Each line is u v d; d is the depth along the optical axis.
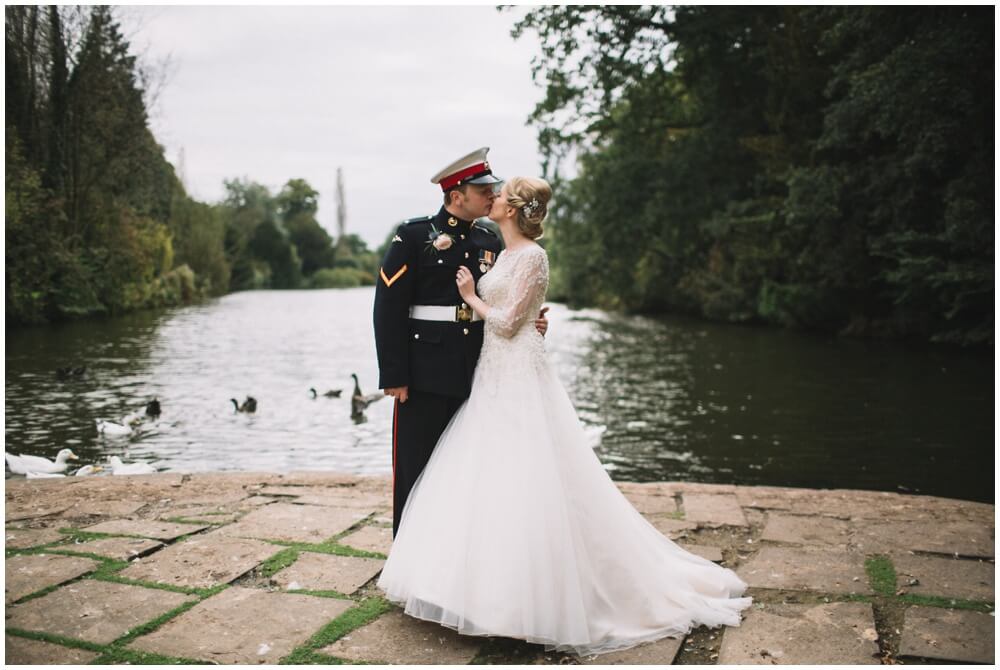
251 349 18.31
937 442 8.34
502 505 2.67
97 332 21.83
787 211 18.70
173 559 3.39
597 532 2.78
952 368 14.28
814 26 18.88
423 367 2.95
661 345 19.52
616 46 21.41
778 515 4.15
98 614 2.82
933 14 14.27
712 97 23.73
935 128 13.88
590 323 27.69
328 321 27.89
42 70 25.17
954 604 2.98
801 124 20.95
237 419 9.68
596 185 26.05
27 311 23.45
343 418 9.80
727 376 13.73
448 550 2.70
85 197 26.97
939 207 16.19
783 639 2.69
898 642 2.68
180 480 4.80
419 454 3.01
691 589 2.94
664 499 4.46
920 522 4.02
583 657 2.57
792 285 22.69
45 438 8.52
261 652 2.55
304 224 83.81
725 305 26.77
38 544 3.57
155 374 13.77
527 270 2.79
